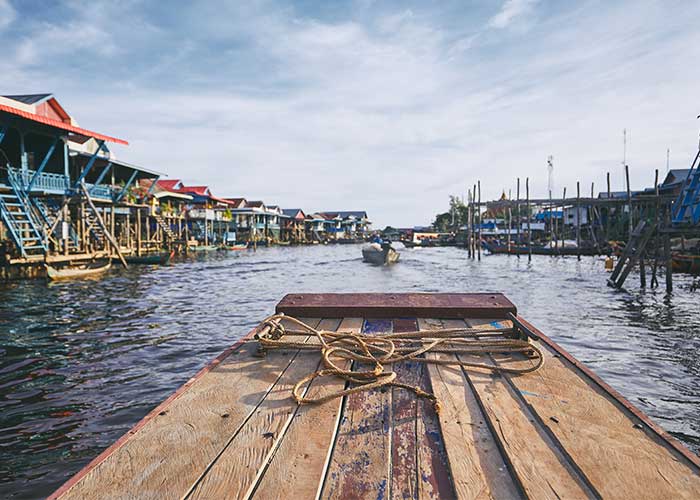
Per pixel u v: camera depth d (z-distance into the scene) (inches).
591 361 326.0
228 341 376.5
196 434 96.0
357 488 76.9
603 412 103.8
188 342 372.2
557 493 73.8
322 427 99.4
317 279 933.8
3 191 868.0
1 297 618.8
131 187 1243.8
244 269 1162.0
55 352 339.0
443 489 76.7
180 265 1266.0
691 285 775.7
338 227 4030.5
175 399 114.8
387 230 3882.9
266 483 78.1
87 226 1129.4
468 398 115.2
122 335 397.7
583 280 882.8
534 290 735.1
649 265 1091.3
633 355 341.4
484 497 73.8
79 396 249.3
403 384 121.9
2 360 317.7
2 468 175.3
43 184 898.1
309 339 164.2
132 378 279.6
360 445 91.7
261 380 128.4
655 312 526.0
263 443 92.0
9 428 209.6
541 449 88.0
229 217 2247.8
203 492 75.6
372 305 195.9
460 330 161.5
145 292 692.7
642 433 93.6
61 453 187.3
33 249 923.4
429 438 95.0
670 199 1165.1
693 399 253.1
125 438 94.2
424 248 2691.9
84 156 1149.7
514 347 147.4
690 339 391.5
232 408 109.2
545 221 2377.0
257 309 545.3
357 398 116.0
